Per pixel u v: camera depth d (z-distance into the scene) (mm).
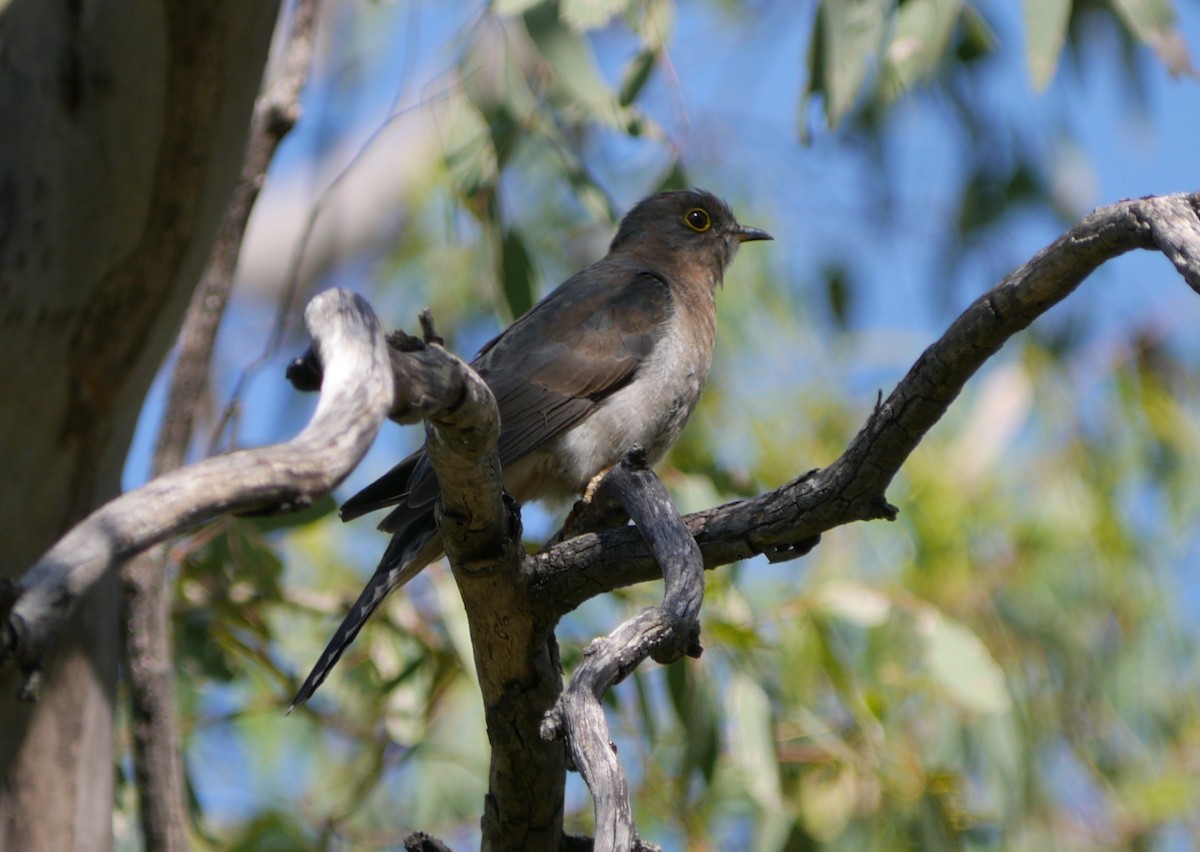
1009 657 12422
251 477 4094
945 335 6273
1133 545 13148
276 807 12297
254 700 12070
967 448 13172
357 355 4711
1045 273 5949
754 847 12133
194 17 7301
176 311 7699
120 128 7441
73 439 7469
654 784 11539
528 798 7301
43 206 7371
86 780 7539
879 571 12914
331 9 15148
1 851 7281
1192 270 5445
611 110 10414
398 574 8422
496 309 12641
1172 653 13164
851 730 11625
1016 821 11594
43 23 7461
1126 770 12938
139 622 8852
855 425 13250
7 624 3539
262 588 11227
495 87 11133
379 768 11406
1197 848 12703
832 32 10227
